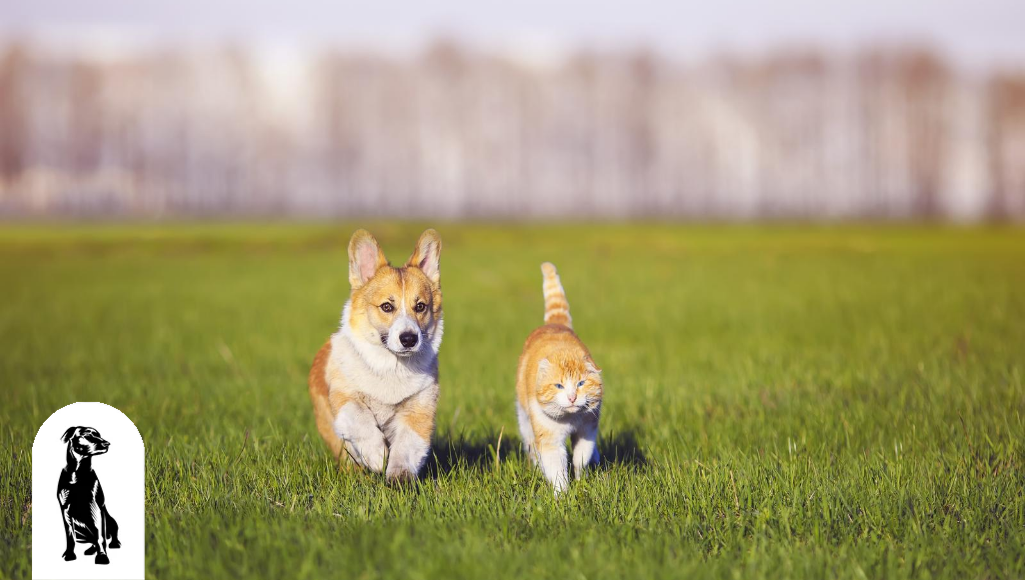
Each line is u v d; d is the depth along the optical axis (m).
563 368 5.38
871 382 8.16
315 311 15.55
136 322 14.18
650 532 4.39
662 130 92.31
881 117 84.69
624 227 57.00
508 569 3.92
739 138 90.25
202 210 92.69
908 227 55.25
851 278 20.08
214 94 93.50
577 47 94.12
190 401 7.88
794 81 87.44
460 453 6.23
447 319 13.89
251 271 25.05
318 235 42.00
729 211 89.81
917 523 4.51
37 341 12.10
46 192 87.75
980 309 13.44
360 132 93.81
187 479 5.34
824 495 4.82
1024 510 4.71
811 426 6.64
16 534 4.44
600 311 14.49
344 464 5.70
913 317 12.76
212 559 4.05
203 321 14.23
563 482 5.31
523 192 93.06
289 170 94.44
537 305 16.02
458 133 92.62
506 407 7.67
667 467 5.51
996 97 79.94
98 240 39.31
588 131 93.19
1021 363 8.92
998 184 80.19
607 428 6.91
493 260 28.08
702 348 10.72
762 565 3.99
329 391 5.71
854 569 3.97
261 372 9.75
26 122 86.88
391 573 3.90
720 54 91.00
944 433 6.34
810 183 87.31
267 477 5.39
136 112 91.12
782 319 13.08
